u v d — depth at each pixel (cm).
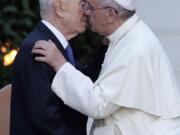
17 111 955
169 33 1426
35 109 927
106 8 934
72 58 988
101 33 959
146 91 928
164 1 1423
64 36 970
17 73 950
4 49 1602
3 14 1636
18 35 1623
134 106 925
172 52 1428
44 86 930
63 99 938
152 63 933
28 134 945
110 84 927
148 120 936
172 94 938
